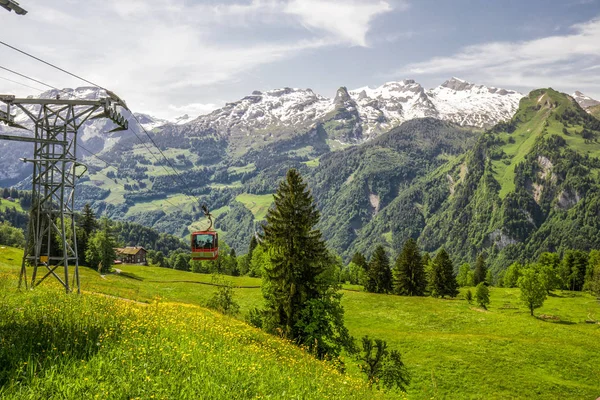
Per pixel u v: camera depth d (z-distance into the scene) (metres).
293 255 42.50
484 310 92.75
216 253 39.03
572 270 154.50
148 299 41.09
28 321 15.19
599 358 61.88
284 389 14.60
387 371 34.50
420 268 119.12
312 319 40.06
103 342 14.30
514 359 59.84
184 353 14.88
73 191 31.67
